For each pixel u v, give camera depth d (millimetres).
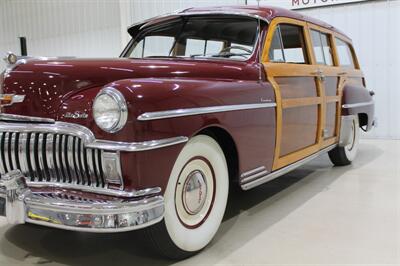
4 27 12547
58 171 2170
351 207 3332
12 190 2102
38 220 2045
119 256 2461
